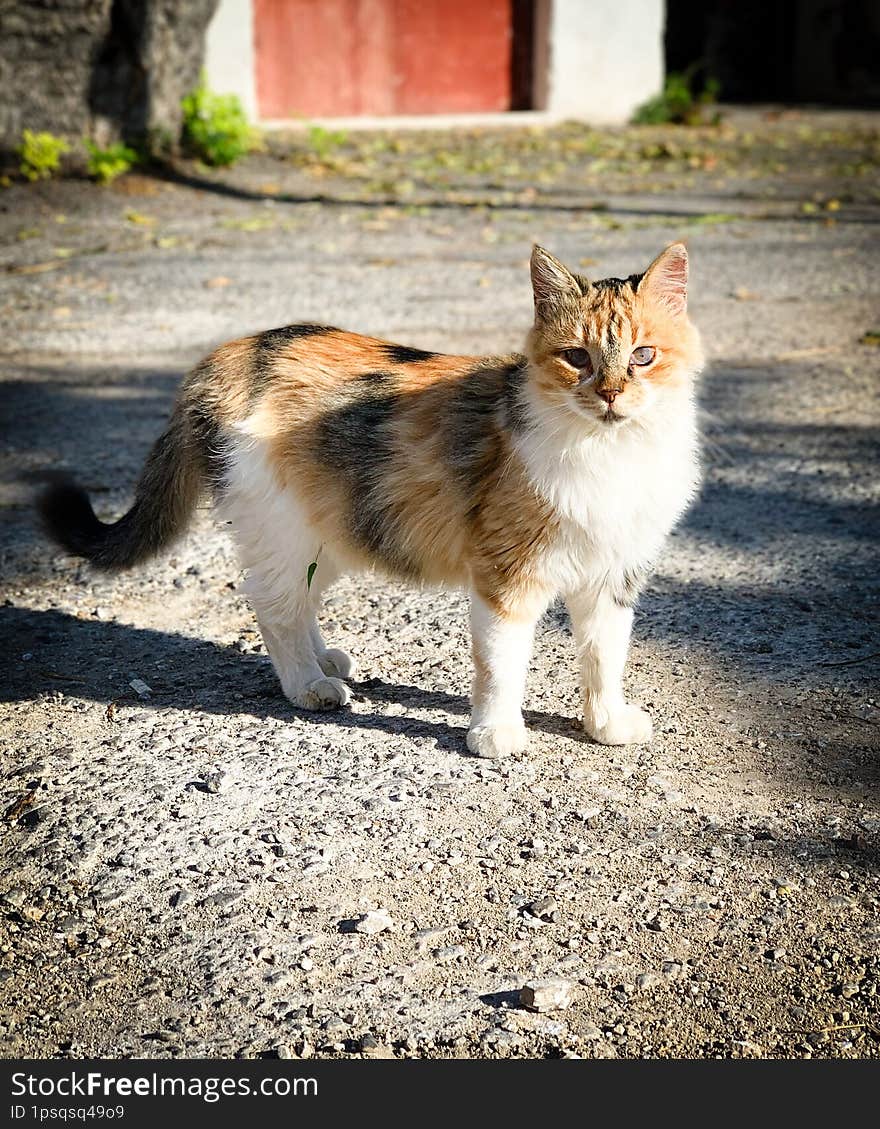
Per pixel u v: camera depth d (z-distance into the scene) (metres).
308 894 1.08
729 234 3.14
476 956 1.04
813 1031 0.99
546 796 1.18
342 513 1.25
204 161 3.82
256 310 2.43
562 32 4.96
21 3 3.37
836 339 2.29
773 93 6.44
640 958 1.04
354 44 4.77
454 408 1.20
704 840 1.13
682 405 1.17
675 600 1.46
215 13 4.01
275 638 1.30
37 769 1.21
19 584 1.52
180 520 1.34
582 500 1.15
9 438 1.85
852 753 1.22
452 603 1.47
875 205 3.53
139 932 1.06
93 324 2.37
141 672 1.36
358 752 1.23
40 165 3.44
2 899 1.08
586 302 1.14
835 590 1.47
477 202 3.49
